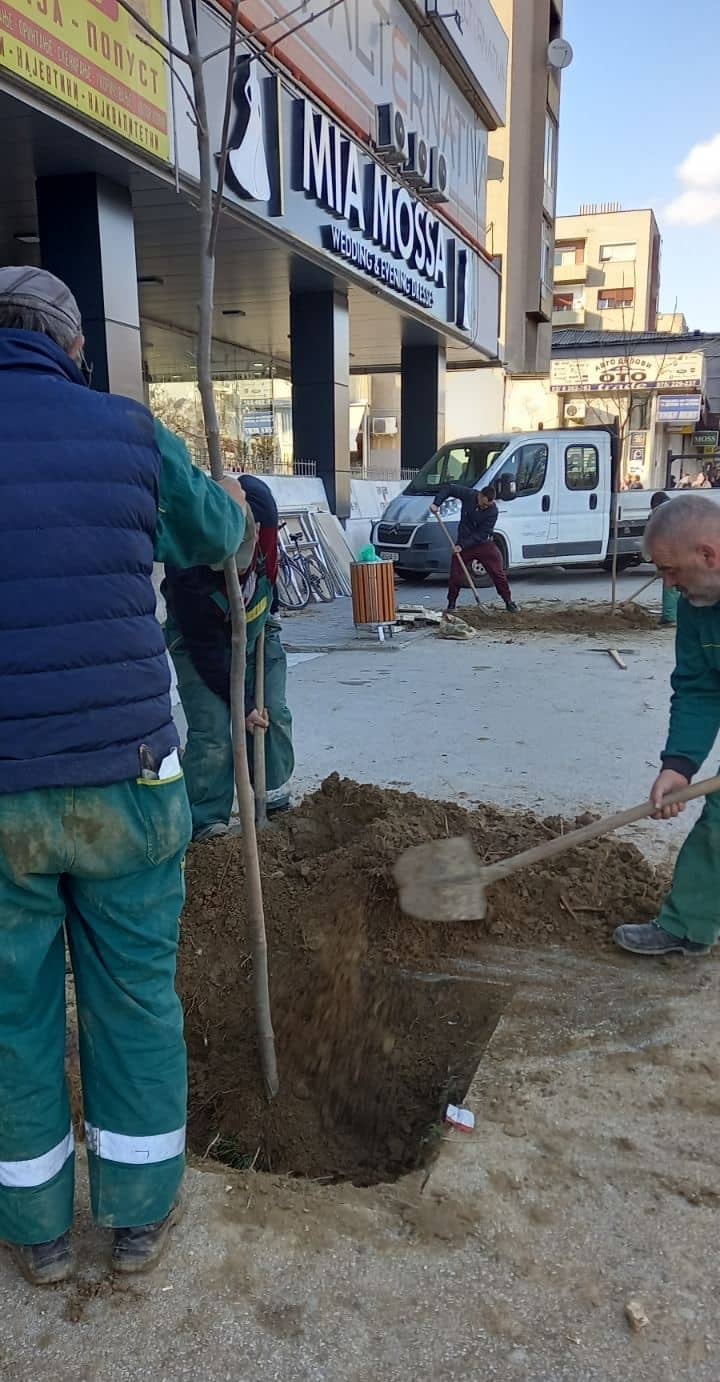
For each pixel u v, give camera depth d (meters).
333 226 12.79
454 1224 2.10
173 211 10.25
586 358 36.41
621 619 11.17
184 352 20.64
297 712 6.77
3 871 1.76
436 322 18.03
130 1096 1.96
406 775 5.22
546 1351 1.79
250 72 9.69
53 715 1.73
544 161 27.64
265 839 4.06
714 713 3.14
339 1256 2.03
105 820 1.80
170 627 3.99
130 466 1.83
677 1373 1.74
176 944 2.05
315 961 3.32
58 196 8.88
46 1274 1.96
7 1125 1.89
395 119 14.06
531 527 14.96
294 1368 1.77
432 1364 1.77
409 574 15.77
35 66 6.76
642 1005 3.00
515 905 3.57
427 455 21.20
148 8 8.06
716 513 2.78
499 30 19.25
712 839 3.11
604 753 5.61
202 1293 1.94
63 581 1.73
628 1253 2.02
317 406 15.32
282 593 12.63
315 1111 2.98
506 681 7.82
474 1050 2.96
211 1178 2.29
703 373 35.78
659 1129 2.42
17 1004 1.86
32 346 1.82
